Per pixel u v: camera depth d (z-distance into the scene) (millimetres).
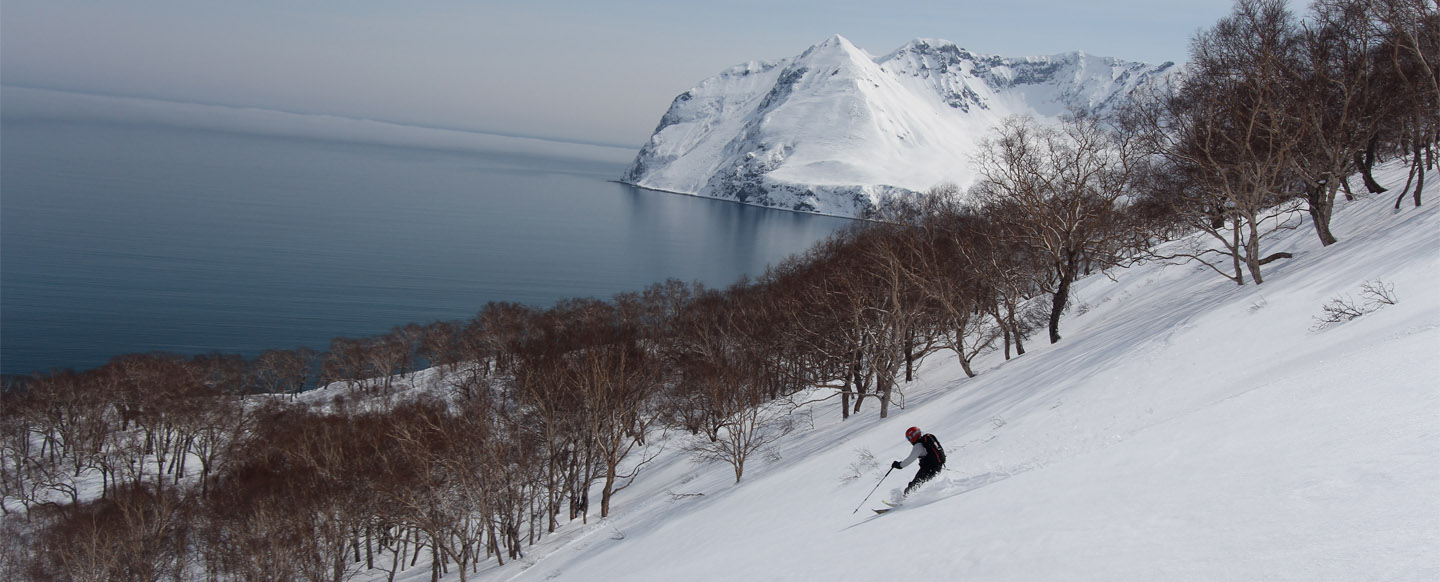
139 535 51656
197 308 169000
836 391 58125
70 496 75375
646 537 29094
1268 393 14289
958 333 44031
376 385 106000
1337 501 8125
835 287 51469
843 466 26391
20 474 74438
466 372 92688
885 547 12656
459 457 44312
